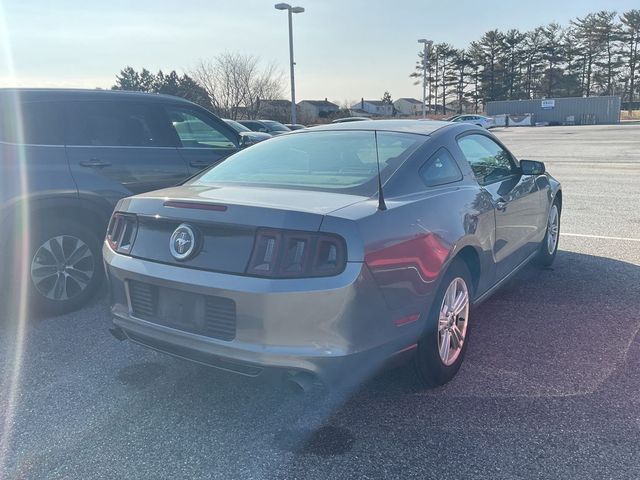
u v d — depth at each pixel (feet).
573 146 82.38
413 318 10.05
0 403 11.06
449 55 296.30
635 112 251.60
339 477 8.75
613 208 30.55
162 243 10.14
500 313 15.47
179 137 18.43
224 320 9.27
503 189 14.38
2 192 14.33
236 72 107.86
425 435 9.82
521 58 279.08
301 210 9.07
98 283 16.42
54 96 15.83
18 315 15.37
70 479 8.82
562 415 10.31
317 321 8.72
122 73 248.52
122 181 16.55
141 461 9.25
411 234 9.96
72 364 12.76
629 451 9.21
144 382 11.91
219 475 8.87
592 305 15.94
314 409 10.77
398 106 379.35
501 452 9.27
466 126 14.32
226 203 9.49
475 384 11.56
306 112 154.71
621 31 259.60
